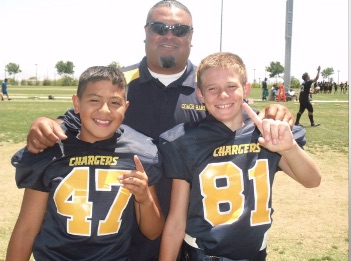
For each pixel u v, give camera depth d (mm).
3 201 5977
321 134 12484
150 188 2625
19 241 2473
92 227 2383
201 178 2465
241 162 2461
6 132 12492
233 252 2381
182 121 3186
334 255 4273
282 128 2264
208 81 2498
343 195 6367
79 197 2402
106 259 2404
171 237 2531
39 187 2459
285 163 2588
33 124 2402
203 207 2443
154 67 3262
